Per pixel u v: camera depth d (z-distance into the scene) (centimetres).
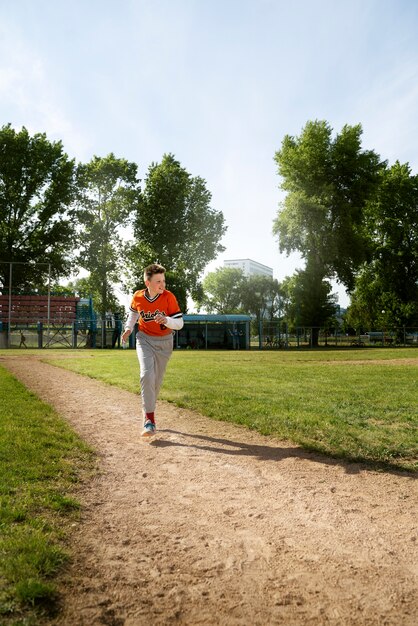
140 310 509
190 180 4981
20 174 4162
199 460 401
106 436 485
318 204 4084
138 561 222
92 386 885
